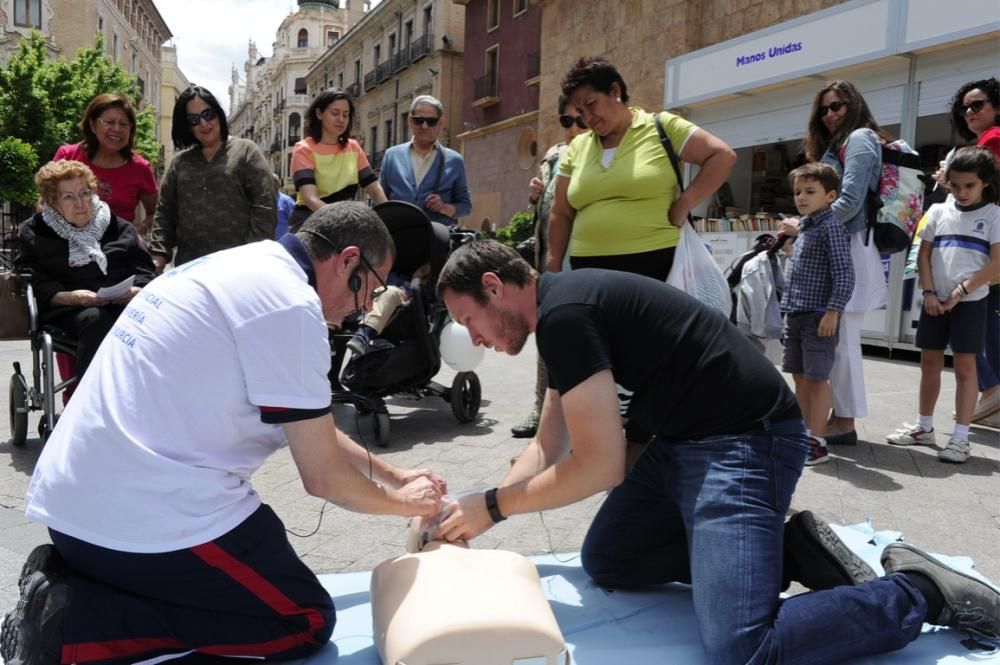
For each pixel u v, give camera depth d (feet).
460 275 7.30
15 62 81.97
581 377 6.96
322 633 6.82
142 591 6.19
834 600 6.57
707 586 6.67
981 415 17.06
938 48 25.90
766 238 15.40
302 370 6.08
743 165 34.53
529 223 61.87
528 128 79.10
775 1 43.68
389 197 19.31
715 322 7.45
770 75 31.40
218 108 15.28
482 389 21.09
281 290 6.13
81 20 128.36
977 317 14.15
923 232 15.21
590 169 12.71
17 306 14.02
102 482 5.91
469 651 5.97
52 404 13.12
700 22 49.01
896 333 26.76
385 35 129.29
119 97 16.20
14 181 71.05
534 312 7.38
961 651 7.02
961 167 14.34
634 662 6.89
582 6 58.85
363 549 10.05
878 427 16.83
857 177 13.99
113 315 13.67
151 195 17.10
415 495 7.51
